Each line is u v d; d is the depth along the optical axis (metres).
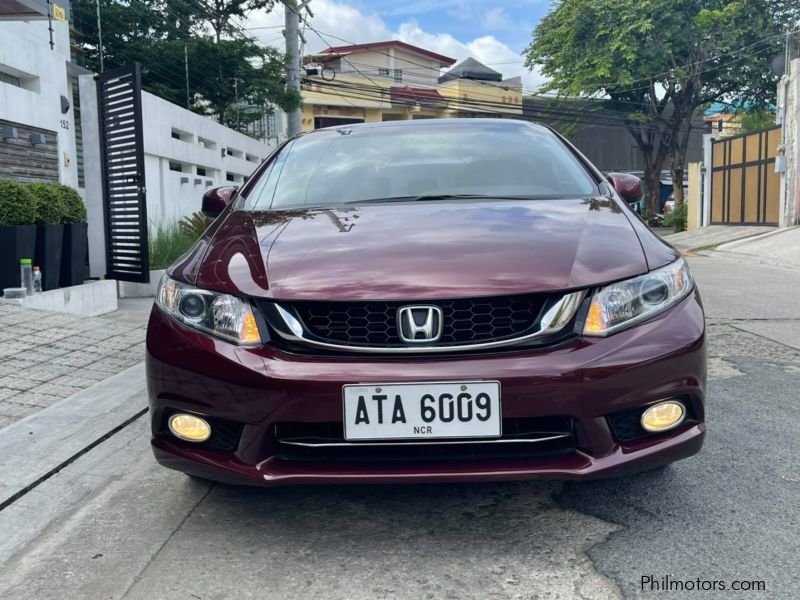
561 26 28.19
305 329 2.22
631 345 2.20
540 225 2.60
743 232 18.16
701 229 21.20
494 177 3.19
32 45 8.48
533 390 2.12
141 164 7.41
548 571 2.09
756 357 4.75
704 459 2.91
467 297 2.18
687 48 26.89
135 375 4.29
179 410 2.30
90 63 18.56
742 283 9.14
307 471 2.17
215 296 2.34
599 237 2.51
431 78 40.09
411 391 2.13
